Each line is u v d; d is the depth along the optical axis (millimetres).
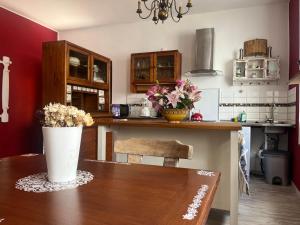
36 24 4605
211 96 4215
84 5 3930
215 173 1096
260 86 3969
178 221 622
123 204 729
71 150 932
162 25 4559
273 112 3883
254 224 2172
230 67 4125
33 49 4516
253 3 3896
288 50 3832
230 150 2000
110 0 3734
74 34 5184
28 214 656
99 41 5016
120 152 1466
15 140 4102
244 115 3914
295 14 3361
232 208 1959
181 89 2139
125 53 4828
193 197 792
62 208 696
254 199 2795
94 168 1165
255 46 3729
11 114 4039
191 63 4367
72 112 923
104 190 852
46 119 923
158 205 724
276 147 3744
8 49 4004
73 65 3828
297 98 3189
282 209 2512
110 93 4770
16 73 4141
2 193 814
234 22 4117
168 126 2023
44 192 825
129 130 2443
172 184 928
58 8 4039
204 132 2193
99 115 4316
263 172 3672
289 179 3408
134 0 3729
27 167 1171
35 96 4504
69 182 931
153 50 4621
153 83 4387
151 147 1416
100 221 618
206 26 4270
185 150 1330
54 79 3570
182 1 3730
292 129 3447
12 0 3715
